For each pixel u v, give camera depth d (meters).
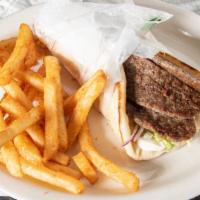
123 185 0.38
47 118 0.40
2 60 0.46
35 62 0.49
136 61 0.44
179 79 0.43
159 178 0.39
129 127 0.41
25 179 0.37
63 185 0.36
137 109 0.43
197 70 0.44
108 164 0.38
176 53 0.45
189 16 0.52
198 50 0.48
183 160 0.41
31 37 0.46
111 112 0.43
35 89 0.45
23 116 0.40
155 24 0.46
